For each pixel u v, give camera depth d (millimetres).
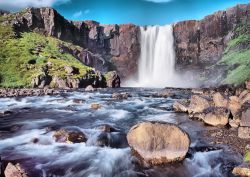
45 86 60781
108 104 32906
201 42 125812
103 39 131500
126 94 42438
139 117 24453
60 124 21219
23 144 15852
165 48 126438
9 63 66312
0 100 37406
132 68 130125
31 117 24438
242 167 11797
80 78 65812
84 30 130750
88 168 12648
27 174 11773
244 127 17078
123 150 14695
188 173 12312
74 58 93125
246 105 20422
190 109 25750
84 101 34844
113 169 12586
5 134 18109
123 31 131500
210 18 123812
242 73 71688
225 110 20344
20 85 57750
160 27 127812
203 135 17719
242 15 120188
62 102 34688
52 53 84812
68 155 14109
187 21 126938
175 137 13188
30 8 110250
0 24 96188
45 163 13109
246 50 101250
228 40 120438
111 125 20766
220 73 94938
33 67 66312
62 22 117875
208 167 12836
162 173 12266
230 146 15367
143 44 129500
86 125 20766
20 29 100312
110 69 122188
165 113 26531
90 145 15523
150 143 13148
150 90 60000
